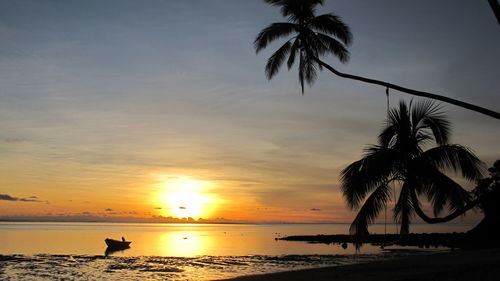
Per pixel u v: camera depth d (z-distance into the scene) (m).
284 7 17.17
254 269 30.73
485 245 36.22
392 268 16.69
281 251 51.72
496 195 14.27
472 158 13.77
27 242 71.31
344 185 14.98
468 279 12.63
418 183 14.46
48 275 28.38
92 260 38.22
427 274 14.28
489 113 11.58
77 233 130.75
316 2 17.11
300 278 15.49
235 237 111.56
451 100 12.23
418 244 54.56
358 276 15.00
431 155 14.17
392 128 15.15
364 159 14.64
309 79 18.03
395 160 14.45
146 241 86.12
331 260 37.06
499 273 13.16
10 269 31.45
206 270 30.45
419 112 14.95
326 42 17.69
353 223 15.37
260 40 17.52
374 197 15.12
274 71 18.28
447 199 14.02
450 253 22.69
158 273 29.12
